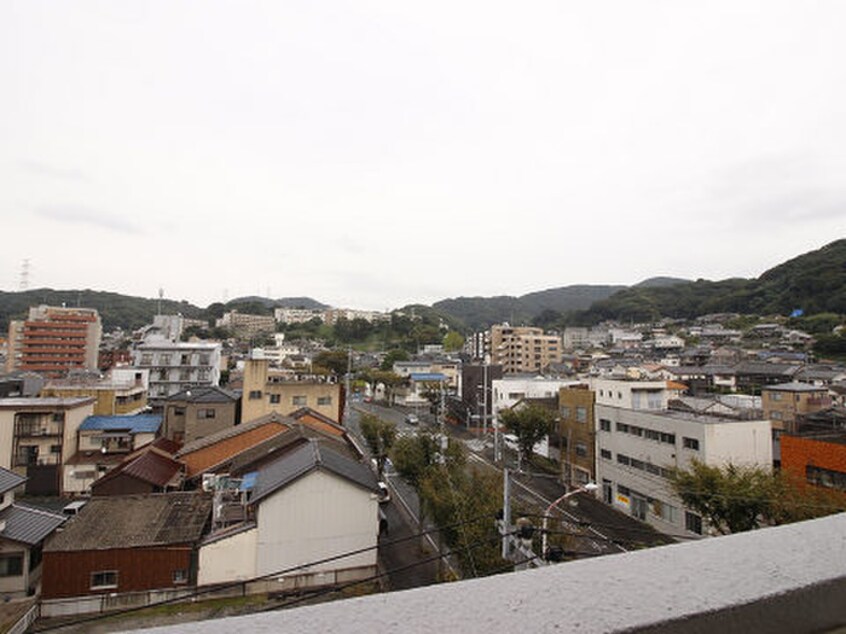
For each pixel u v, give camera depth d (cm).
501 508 1266
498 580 109
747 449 1894
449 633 80
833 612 114
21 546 1440
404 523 2062
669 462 2006
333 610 91
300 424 2422
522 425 2908
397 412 5350
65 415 2592
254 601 1438
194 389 3216
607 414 2405
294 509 1527
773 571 113
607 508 2292
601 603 96
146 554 1423
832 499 1292
